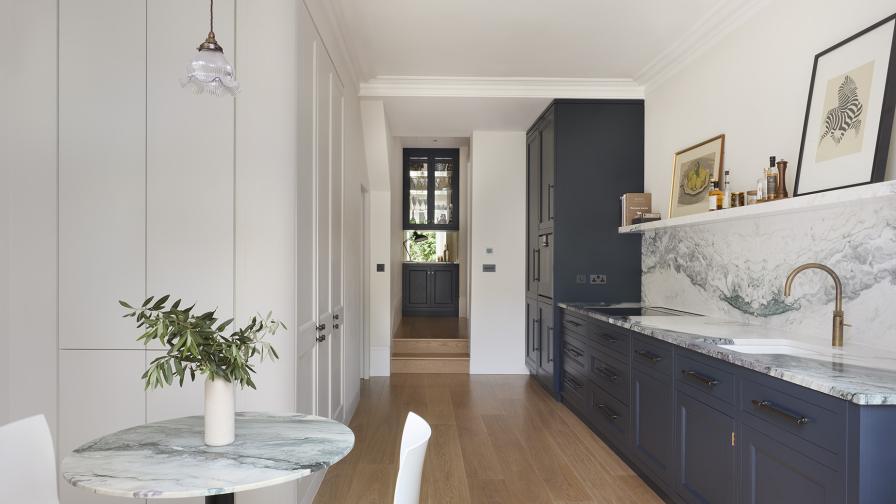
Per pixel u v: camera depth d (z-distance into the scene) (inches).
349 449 61.3
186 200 98.0
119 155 97.8
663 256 168.6
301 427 69.7
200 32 98.4
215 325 97.7
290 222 98.6
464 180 333.7
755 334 106.9
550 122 192.4
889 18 86.7
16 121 96.7
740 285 127.4
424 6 128.2
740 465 83.6
